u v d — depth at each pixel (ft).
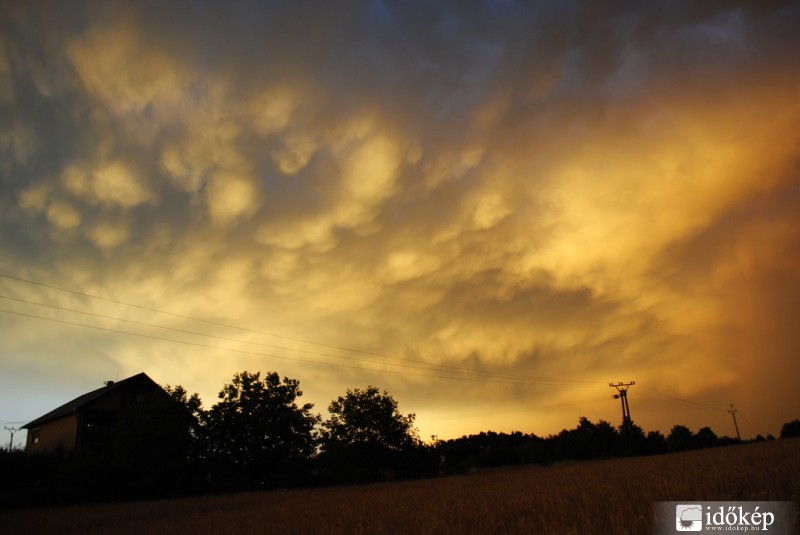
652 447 318.04
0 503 121.08
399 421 200.64
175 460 150.82
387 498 78.28
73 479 135.03
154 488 143.84
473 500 59.36
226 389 176.65
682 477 53.42
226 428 169.48
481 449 434.71
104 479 137.18
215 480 165.89
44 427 193.67
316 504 79.41
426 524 41.01
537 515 39.65
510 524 37.35
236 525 58.70
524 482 88.79
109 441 159.53
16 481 135.64
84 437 168.86
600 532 29.68
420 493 84.48
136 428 146.72
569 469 132.36
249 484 170.09
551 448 345.92
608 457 277.44
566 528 30.81
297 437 176.04
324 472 198.18
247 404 173.27
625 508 36.24
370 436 195.72
